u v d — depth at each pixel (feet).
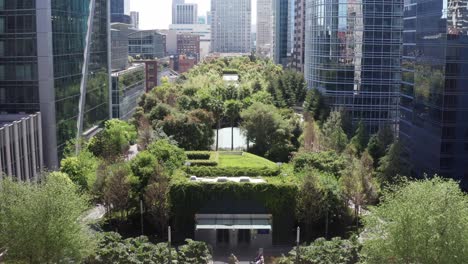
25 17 285.43
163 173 227.40
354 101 451.53
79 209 171.42
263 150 331.98
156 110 376.27
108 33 410.31
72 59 324.80
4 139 238.27
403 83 372.38
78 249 163.22
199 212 223.92
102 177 241.35
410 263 153.17
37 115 282.15
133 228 231.50
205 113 341.82
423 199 153.48
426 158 314.14
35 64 287.69
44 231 157.48
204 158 271.69
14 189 164.66
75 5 329.52
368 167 268.41
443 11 288.51
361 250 177.78
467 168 294.25
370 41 442.09
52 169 291.38
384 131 338.34
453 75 287.69
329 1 446.60
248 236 225.15
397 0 437.99
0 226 159.02
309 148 307.78
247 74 635.25
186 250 189.67
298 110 479.41
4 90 291.38
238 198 223.30
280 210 223.92
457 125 290.56
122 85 470.80
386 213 159.43
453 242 147.74
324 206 224.94
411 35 354.33
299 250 190.90
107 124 340.59
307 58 506.48
